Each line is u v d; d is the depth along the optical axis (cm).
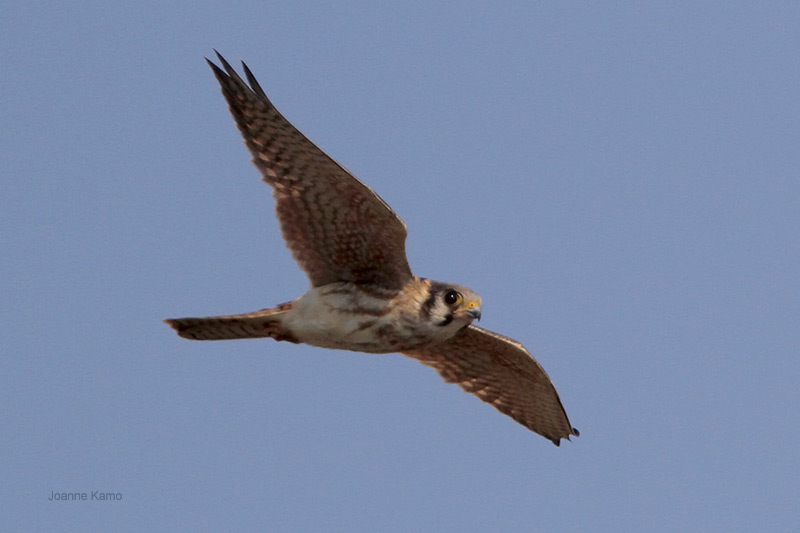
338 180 1330
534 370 1645
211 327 1444
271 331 1452
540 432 1770
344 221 1385
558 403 1684
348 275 1438
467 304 1448
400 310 1429
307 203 1379
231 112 1312
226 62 1277
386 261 1416
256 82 1265
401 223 1358
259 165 1352
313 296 1433
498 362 1673
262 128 1314
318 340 1448
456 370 1720
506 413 1758
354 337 1435
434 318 1438
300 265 1435
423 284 1445
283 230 1408
